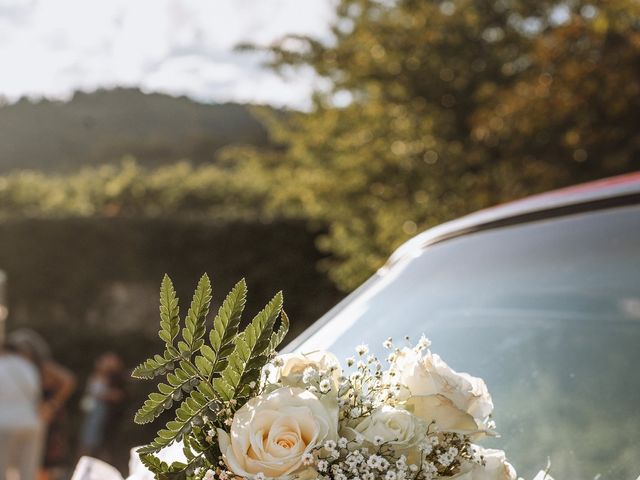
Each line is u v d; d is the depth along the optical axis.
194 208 24.23
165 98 74.31
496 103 11.00
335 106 12.24
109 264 16.36
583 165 10.52
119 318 16.34
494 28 12.05
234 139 65.75
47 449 9.21
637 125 10.30
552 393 1.68
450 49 11.70
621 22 10.20
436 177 11.34
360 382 1.24
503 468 1.23
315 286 15.64
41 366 9.20
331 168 12.21
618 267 2.03
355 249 12.40
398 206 11.62
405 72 11.70
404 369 1.23
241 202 23.92
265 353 1.23
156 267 16.14
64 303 16.47
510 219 2.43
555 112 10.27
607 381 1.68
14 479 7.50
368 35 11.83
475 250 2.34
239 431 1.12
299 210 15.75
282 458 1.08
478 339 1.92
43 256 16.50
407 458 1.15
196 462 1.20
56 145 67.75
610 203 2.27
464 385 1.21
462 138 11.58
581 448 1.51
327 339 2.10
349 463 1.11
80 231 16.39
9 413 7.31
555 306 1.97
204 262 15.98
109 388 11.17
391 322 2.10
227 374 1.22
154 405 1.21
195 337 1.24
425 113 11.75
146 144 66.56
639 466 1.44
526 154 10.67
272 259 15.72
